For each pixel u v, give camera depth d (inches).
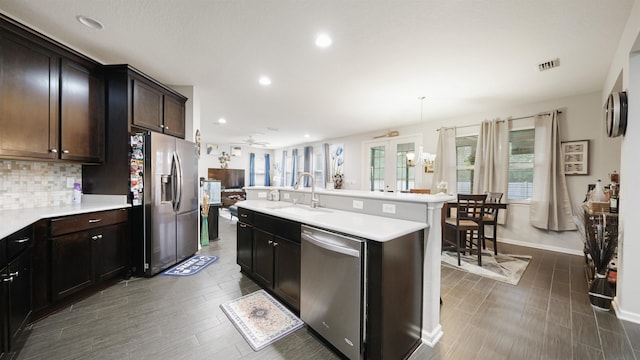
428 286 66.3
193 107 136.3
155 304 83.5
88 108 96.8
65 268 80.1
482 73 115.8
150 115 112.9
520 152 166.2
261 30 83.7
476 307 84.2
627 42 77.1
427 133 213.8
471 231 142.3
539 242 157.6
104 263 92.4
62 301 82.4
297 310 78.0
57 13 74.6
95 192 105.2
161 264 109.5
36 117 80.5
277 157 416.5
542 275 112.7
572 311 81.7
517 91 138.9
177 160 117.9
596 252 85.2
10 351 59.4
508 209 169.0
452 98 151.6
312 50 96.6
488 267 123.0
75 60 91.7
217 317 76.1
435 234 66.9
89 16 76.2
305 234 68.6
